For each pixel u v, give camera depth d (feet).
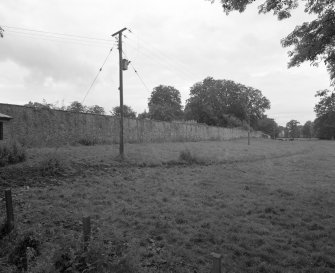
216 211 29.53
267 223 26.68
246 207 31.73
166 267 17.63
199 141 158.71
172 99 288.51
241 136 246.68
